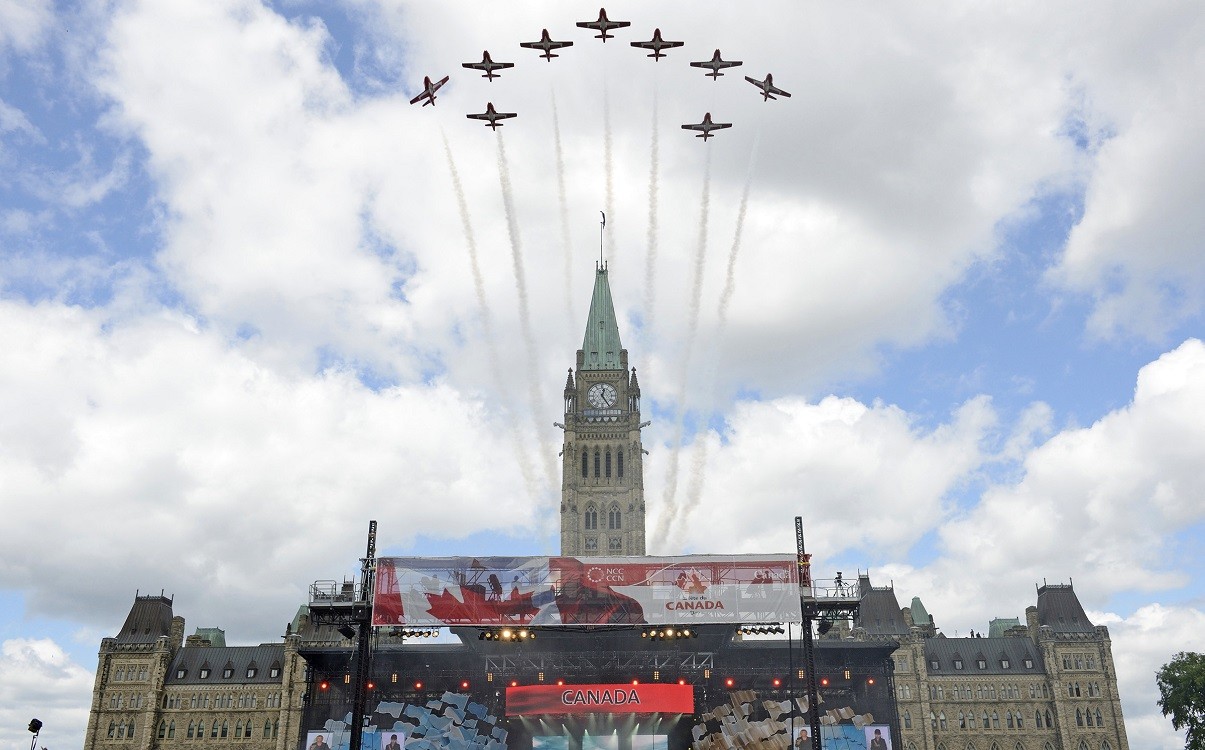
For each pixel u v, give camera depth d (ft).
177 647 534.37
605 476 638.53
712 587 296.92
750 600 295.48
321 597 288.92
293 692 501.97
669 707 329.93
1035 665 513.04
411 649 374.02
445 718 344.08
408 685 349.00
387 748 342.85
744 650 357.20
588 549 622.13
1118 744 490.49
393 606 296.10
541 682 337.93
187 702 511.40
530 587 298.76
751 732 341.21
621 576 299.17
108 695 512.22
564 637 349.82
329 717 347.77
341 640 526.16
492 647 351.25
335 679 351.46
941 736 499.51
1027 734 498.69
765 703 346.33
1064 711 497.05
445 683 348.38
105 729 506.48
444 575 299.38
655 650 347.36
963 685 508.53
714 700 344.90
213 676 518.37
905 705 499.51
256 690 511.40
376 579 297.94
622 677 342.03
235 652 529.04
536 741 339.57
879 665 355.56
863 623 524.52
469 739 341.82
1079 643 508.53
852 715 347.97
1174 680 351.87
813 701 254.06
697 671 344.69
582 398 653.30
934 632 579.48
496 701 344.90
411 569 299.79
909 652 507.71
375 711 346.33
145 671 516.32
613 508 631.15
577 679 342.44
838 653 356.59
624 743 339.77
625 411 648.79
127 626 532.32
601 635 350.02
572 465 635.66
